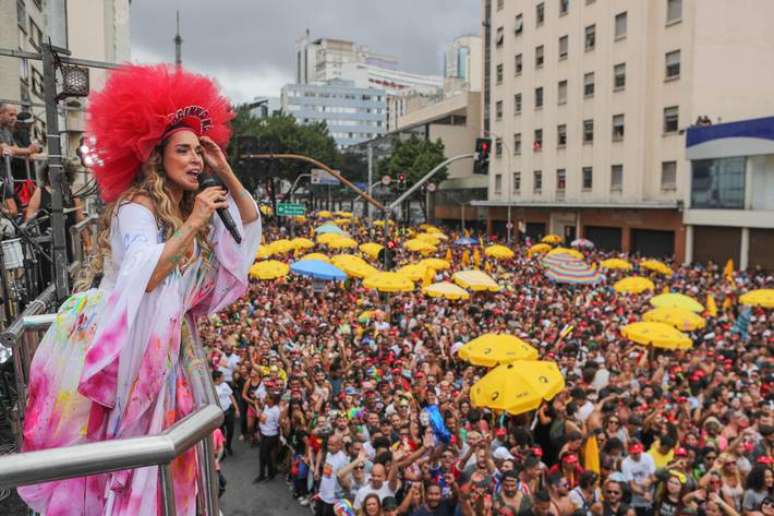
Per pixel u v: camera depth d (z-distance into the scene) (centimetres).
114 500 164
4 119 668
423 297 2167
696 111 3744
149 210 179
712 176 3525
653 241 4066
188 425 136
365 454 898
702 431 1031
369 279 1903
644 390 1127
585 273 2217
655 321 1719
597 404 1023
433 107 7562
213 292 200
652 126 4019
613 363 1348
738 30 3762
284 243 2753
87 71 533
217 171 198
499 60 5403
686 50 3772
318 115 15238
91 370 157
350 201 8550
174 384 178
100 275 195
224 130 209
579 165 4572
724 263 3516
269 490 1089
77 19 2862
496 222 5625
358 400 1071
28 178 720
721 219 3459
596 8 4350
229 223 196
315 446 986
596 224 4450
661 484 848
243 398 1275
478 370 1370
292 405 1077
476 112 7069
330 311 1855
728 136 3353
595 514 767
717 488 829
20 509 291
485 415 1041
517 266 3017
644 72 3988
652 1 3959
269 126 6200
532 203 4938
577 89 4550
